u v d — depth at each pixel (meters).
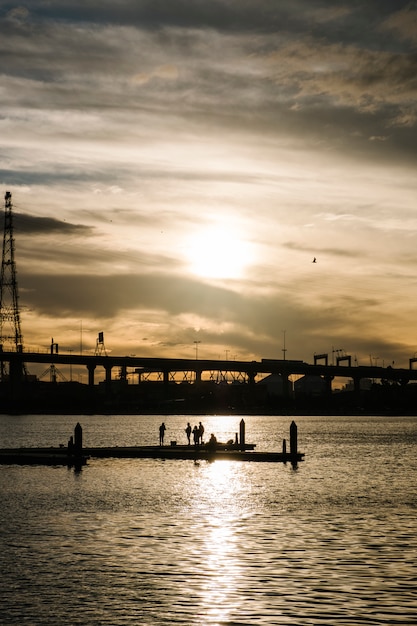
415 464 91.25
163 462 88.69
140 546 40.78
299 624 29.09
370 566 36.69
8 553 39.16
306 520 49.00
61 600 31.70
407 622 29.25
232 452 91.44
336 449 120.62
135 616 29.92
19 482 68.88
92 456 93.25
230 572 35.62
